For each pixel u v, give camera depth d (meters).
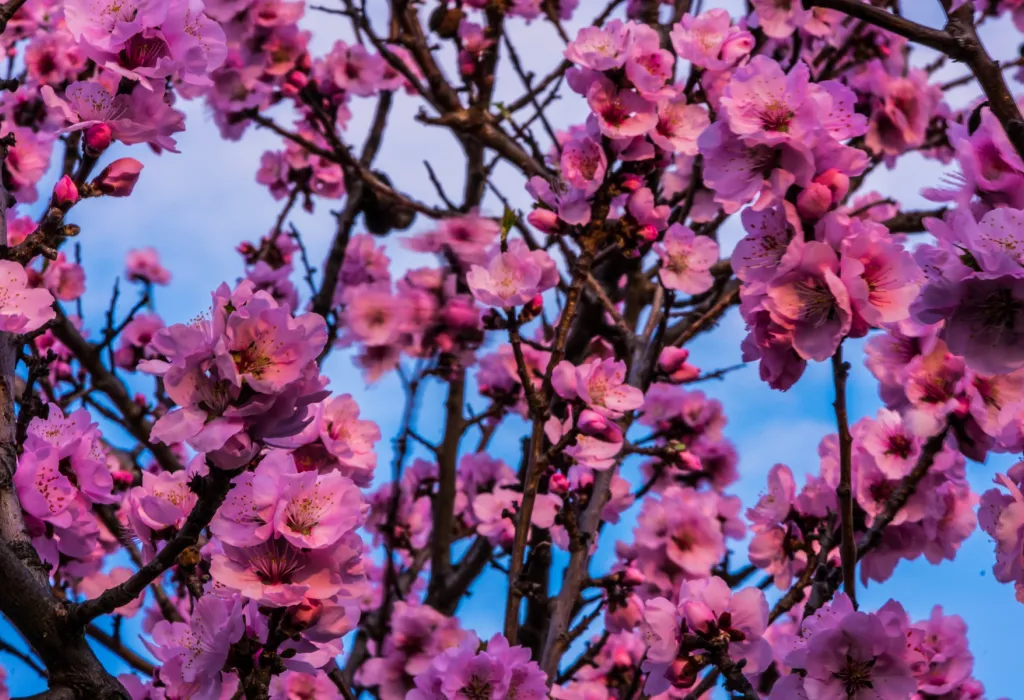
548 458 3.11
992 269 2.25
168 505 3.08
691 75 4.05
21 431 2.85
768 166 2.68
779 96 2.69
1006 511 2.86
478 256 4.74
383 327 4.84
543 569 4.09
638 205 3.46
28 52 5.56
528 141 5.12
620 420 3.95
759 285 2.65
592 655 4.05
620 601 3.61
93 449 3.04
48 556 2.76
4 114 5.57
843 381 2.88
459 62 5.56
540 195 3.49
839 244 2.59
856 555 3.04
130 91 2.90
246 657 2.35
